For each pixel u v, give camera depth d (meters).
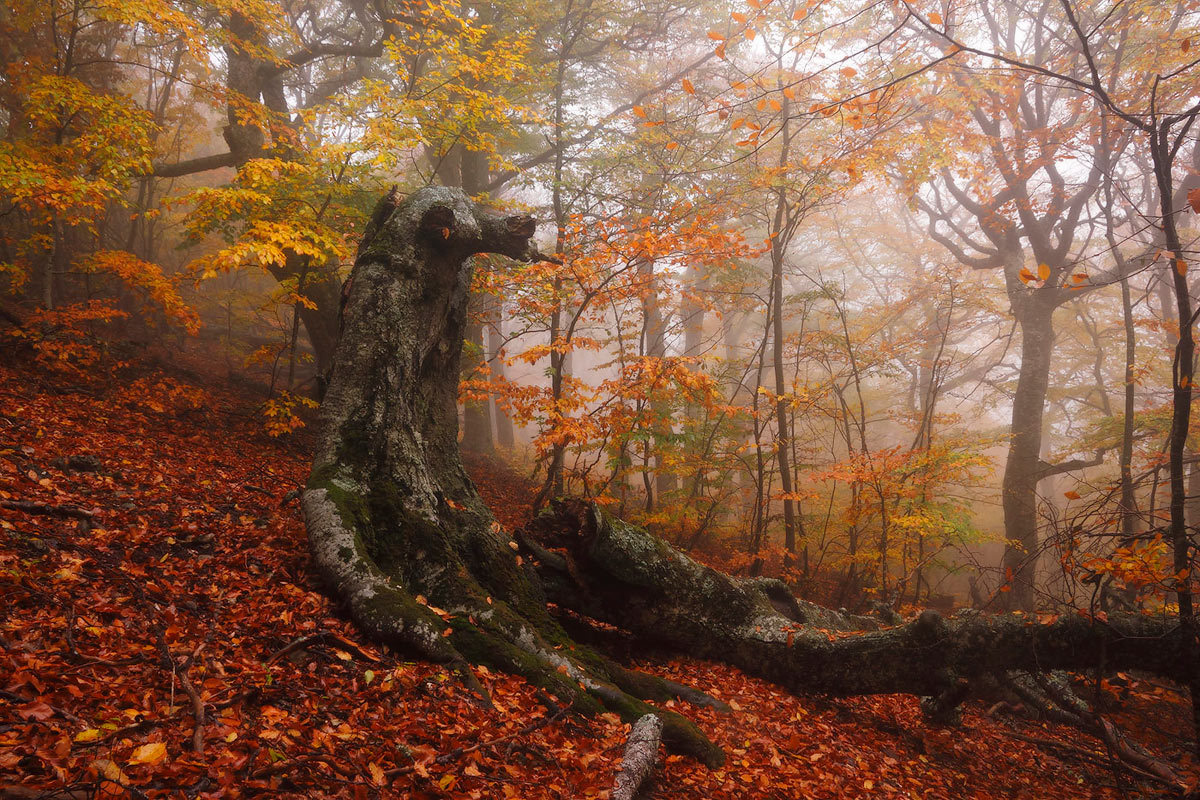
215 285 20.88
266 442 10.73
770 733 5.43
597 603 6.39
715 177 14.33
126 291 15.82
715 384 9.22
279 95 14.58
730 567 12.18
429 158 18.34
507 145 13.40
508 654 4.70
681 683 6.10
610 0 15.58
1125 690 7.84
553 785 3.42
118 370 11.08
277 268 12.82
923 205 18.69
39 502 4.73
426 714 3.70
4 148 8.38
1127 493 8.26
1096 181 14.79
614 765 3.79
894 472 11.93
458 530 5.66
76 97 8.77
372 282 5.68
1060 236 15.92
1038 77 11.67
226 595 4.39
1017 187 15.49
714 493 16.84
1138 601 7.07
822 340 14.65
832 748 5.54
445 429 6.24
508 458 21.53
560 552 6.36
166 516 5.54
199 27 10.06
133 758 2.49
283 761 2.85
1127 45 13.12
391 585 4.62
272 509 6.71
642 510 12.64
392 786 2.98
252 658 3.71
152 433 8.67
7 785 2.19
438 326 6.04
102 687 3.00
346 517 4.86
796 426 21.36
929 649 6.48
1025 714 8.38
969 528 11.95
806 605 8.01
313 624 4.25
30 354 9.68
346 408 5.41
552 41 15.89
